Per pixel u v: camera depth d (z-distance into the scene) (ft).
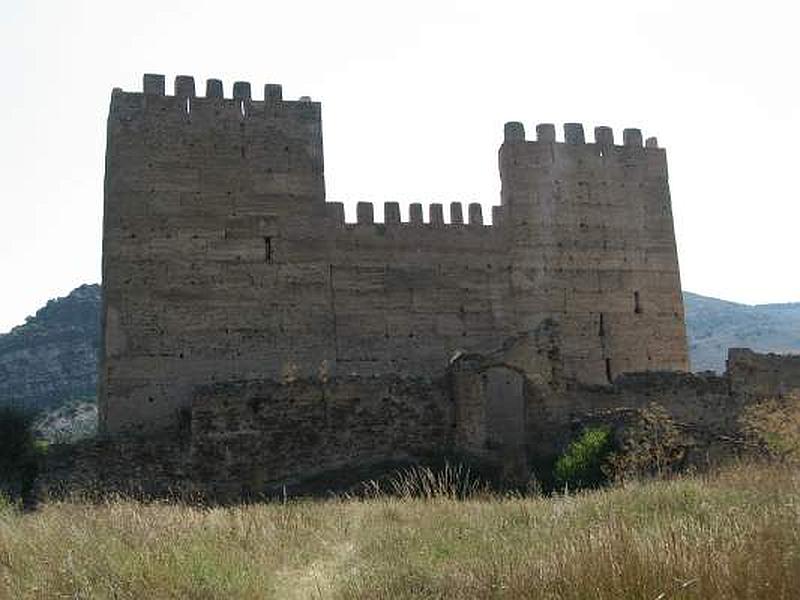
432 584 50.14
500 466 145.89
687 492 74.79
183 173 170.30
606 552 43.62
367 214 180.24
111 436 142.51
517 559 50.83
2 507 80.59
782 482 73.46
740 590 37.50
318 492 135.54
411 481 104.37
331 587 52.75
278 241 173.06
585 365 186.70
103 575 49.98
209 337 165.58
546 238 190.08
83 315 427.33
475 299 183.42
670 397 157.79
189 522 70.08
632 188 197.77
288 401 143.84
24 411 182.29
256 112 176.65
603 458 126.00
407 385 149.18
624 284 192.95
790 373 162.30
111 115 170.19
